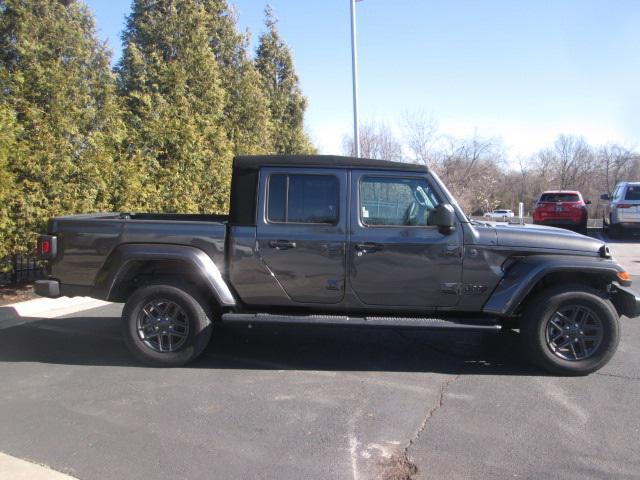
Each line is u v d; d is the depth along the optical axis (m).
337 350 5.88
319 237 5.13
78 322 7.04
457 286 5.13
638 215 17.69
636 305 5.11
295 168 5.21
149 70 12.65
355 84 17.80
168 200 11.88
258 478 3.18
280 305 5.31
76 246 5.28
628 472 3.29
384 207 5.21
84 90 9.66
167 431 3.81
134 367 5.23
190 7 13.82
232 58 17.67
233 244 5.18
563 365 5.02
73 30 9.67
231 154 14.16
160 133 11.67
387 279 5.13
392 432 3.83
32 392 4.54
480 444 3.65
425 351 5.88
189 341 5.18
